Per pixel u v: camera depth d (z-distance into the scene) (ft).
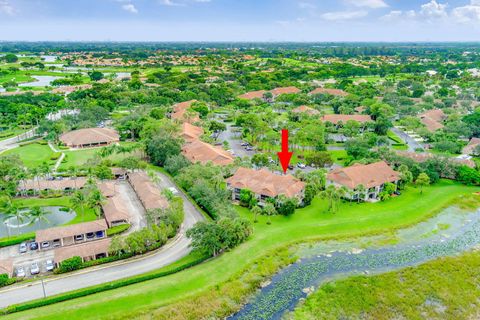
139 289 280.92
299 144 613.52
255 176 442.09
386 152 535.60
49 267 307.17
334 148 648.38
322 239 362.74
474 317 265.54
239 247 339.57
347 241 361.51
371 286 295.48
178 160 508.53
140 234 325.62
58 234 341.82
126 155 586.04
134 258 324.60
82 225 354.13
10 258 323.16
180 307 269.03
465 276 308.81
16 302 267.18
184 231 366.43
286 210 395.34
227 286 292.81
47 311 257.55
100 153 539.70
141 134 612.70
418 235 374.63
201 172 437.99
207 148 547.90
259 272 312.71
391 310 272.10
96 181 469.98
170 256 327.06
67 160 563.89
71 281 292.61
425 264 323.57
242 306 276.82
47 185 451.12
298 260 331.98
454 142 620.08
